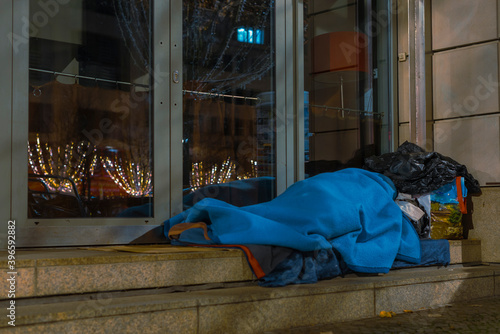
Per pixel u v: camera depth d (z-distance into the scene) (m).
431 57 6.63
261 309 3.68
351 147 6.48
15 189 4.44
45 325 2.93
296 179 5.98
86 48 4.92
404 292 4.45
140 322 3.21
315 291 3.93
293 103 6.02
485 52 6.23
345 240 4.46
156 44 5.16
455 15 6.45
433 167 5.68
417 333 3.66
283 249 4.13
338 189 4.87
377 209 4.93
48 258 3.39
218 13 5.63
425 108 6.59
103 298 3.50
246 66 5.78
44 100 4.69
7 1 4.46
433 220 5.84
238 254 4.04
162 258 3.74
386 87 6.73
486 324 3.94
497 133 6.12
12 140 4.44
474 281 5.03
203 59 5.52
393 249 4.75
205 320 3.45
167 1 5.25
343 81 6.45
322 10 6.31
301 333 3.63
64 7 4.82
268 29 5.95
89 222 4.75
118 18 5.08
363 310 4.17
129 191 5.04
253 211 4.61
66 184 4.76
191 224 4.62
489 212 5.93
